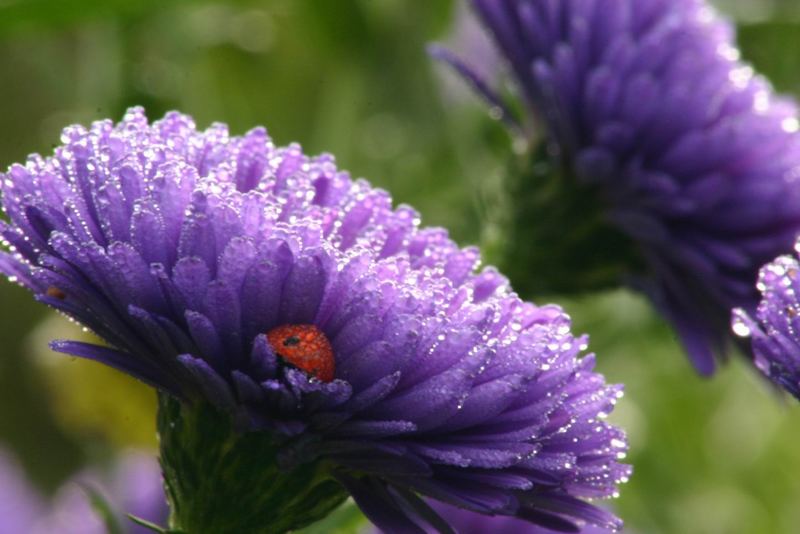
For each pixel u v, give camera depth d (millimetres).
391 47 405
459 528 293
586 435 243
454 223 382
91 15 340
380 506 243
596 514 245
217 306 237
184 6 363
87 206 242
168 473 253
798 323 244
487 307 240
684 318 303
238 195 239
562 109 303
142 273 237
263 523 249
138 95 376
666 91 302
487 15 310
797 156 302
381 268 240
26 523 366
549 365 241
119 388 344
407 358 237
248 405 240
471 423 239
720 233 301
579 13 308
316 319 240
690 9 313
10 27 335
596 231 310
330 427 239
